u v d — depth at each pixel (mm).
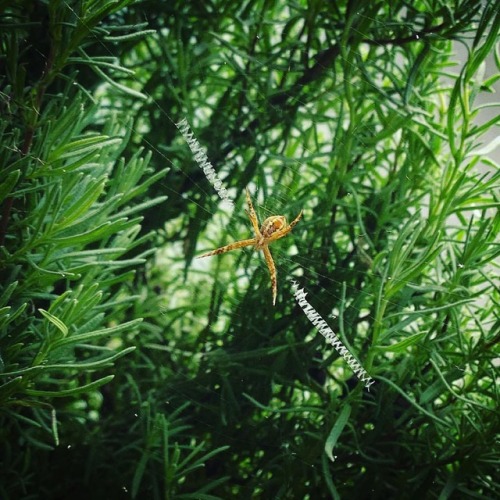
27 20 469
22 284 441
